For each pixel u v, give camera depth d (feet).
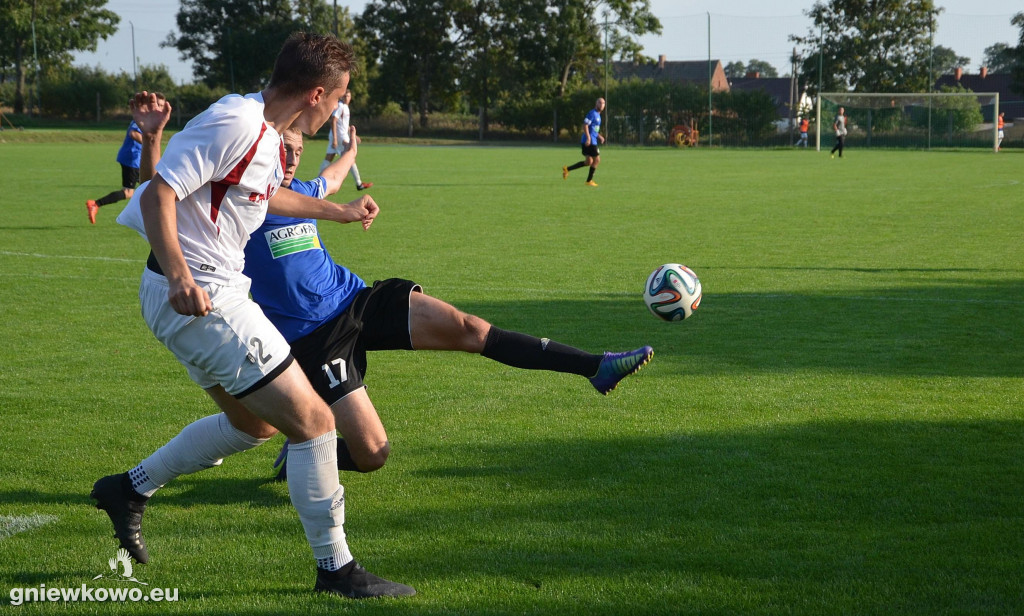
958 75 231.71
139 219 11.38
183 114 213.25
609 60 213.46
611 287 33.58
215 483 15.53
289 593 11.46
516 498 14.51
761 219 55.52
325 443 11.23
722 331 26.55
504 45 222.69
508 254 41.57
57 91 212.02
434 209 61.26
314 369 13.64
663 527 13.29
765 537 12.89
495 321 28.07
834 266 38.06
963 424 17.99
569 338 25.86
